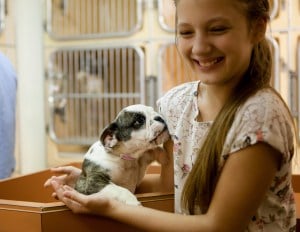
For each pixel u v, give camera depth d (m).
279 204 0.79
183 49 0.79
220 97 0.84
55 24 2.19
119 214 0.78
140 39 2.00
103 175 0.97
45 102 2.24
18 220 0.78
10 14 2.18
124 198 0.86
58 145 2.26
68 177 1.06
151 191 1.04
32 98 2.26
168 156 0.99
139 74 2.05
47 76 2.21
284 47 1.76
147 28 1.99
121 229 0.81
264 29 0.79
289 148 0.77
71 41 2.12
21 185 1.09
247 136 0.72
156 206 0.89
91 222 0.80
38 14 2.18
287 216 0.82
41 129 2.27
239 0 0.73
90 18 2.16
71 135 2.25
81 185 0.97
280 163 0.76
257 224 0.78
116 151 0.99
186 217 0.75
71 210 0.79
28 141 2.29
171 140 0.97
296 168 1.22
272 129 0.72
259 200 0.73
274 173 0.74
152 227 0.76
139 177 1.04
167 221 0.75
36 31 2.20
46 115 2.24
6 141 1.54
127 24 2.10
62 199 0.80
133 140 0.97
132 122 0.98
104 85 2.15
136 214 0.77
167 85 1.99
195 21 0.74
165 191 0.99
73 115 2.23
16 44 2.21
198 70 0.79
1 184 1.05
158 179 1.06
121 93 2.11
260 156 0.71
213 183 0.78
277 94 0.78
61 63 2.20
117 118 1.01
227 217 0.72
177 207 0.88
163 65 1.99
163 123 0.96
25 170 2.29
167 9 1.94
